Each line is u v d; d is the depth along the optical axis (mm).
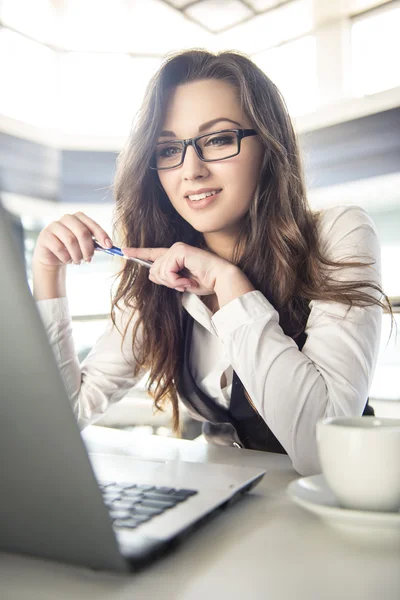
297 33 3979
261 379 743
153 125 1064
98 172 4332
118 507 405
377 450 382
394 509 395
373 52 3812
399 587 311
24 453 309
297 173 1110
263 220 1052
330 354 796
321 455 420
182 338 1108
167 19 3771
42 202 4176
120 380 1125
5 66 3996
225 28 3869
